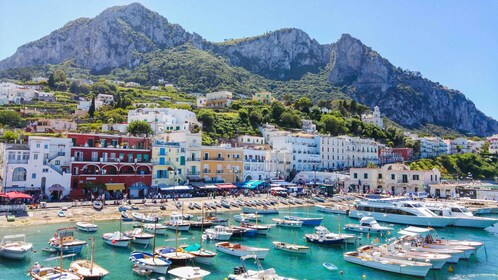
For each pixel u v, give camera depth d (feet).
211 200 338.54
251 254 177.58
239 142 528.63
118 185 324.60
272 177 469.57
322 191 428.15
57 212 253.65
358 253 180.96
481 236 247.50
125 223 243.40
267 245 206.69
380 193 446.19
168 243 200.44
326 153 563.48
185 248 175.52
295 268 168.86
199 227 238.48
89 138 326.85
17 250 163.12
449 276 161.99
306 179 487.61
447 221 271.49
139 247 191.31
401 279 156.87
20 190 278.05
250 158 444.14
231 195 372.79
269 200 359.25
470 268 173.99
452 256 177.68
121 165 332.39
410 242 190.08
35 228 219.61
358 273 162.91
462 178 639.76
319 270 166.40
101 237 206.90
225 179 412.36
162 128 498.69
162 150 366.63
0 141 355.56
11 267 155.33
